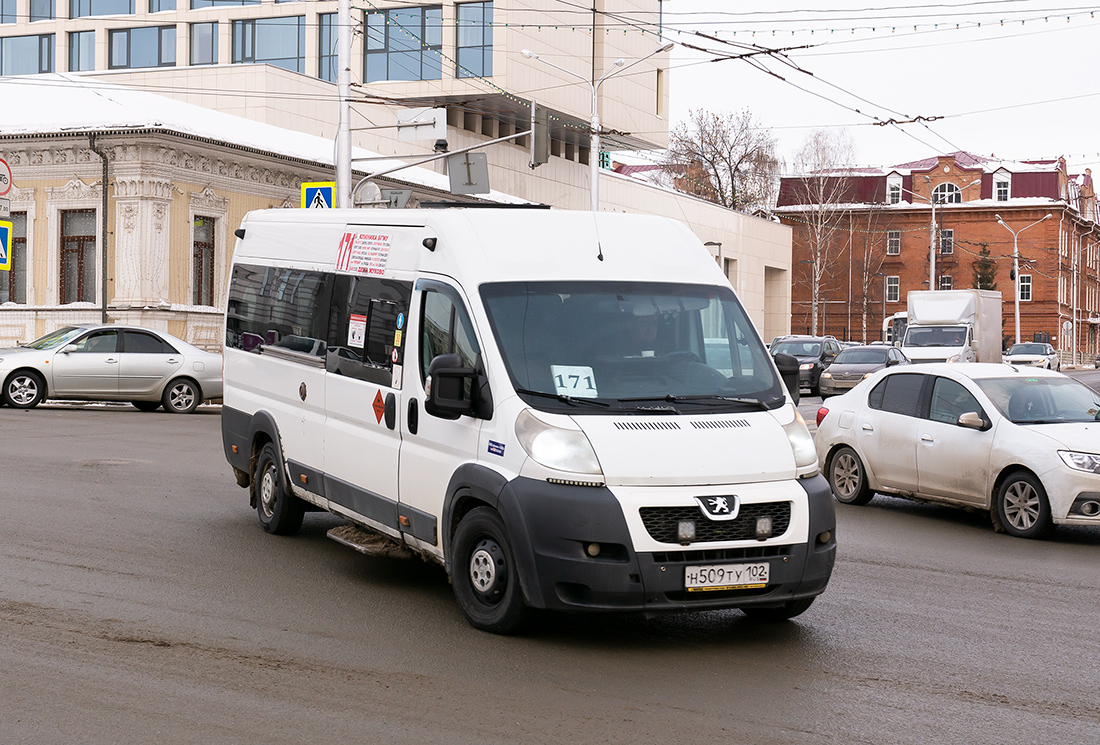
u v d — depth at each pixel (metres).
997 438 11.71
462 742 5.15
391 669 6.24
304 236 9.66
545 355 7.04
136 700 5.61
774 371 7.54
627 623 7.38
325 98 47.81
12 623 6.89
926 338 39.34
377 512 8.17
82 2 56.59
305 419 9.25
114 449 15.55
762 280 77.31
